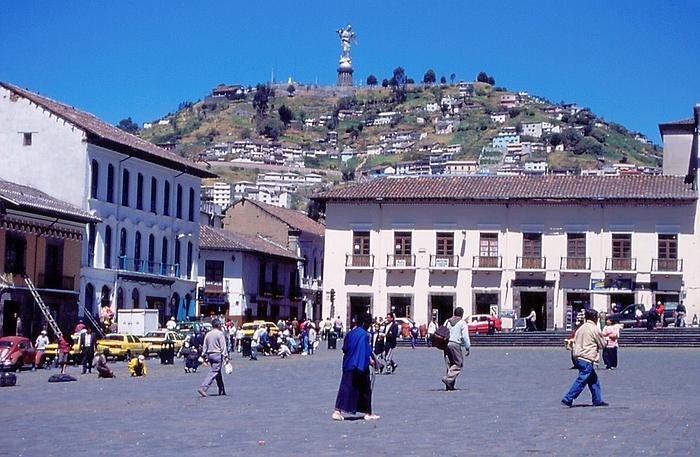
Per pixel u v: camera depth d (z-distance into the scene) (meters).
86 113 69.94
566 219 75.88
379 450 15.82
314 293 102.69
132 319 60.09
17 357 44.12
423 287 77.50
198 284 81.44
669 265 74.12
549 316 75.56
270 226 99.00
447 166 193.12
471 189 77.81
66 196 61.66
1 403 26.52
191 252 75.69
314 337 60.28
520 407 22.67
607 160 197.38
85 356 42.28
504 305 76.31
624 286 74.50
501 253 76.50
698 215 74.00
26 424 20.64
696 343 56.72
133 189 67.12
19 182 62.25
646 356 46.75
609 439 16.66
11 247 54.72
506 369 38.12
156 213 70.12
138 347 53.16
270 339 56.00
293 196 175.00
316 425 19.55
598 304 75.00
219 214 99.56
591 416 20.33
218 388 28.45
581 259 75.19
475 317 68.56
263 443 16.81
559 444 16.16
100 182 63.31
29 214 55.75
